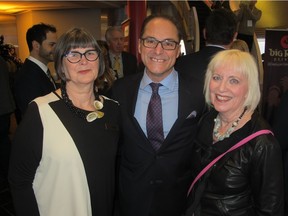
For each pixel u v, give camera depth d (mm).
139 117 1661
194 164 1455
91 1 7723
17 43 10242
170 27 1572
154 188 1626
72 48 1281
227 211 1245
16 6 8211
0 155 3289
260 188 1198
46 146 1254
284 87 4566
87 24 9219
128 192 1674
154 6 8516
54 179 1273
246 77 1279
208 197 1299
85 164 1307
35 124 1252
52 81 2695
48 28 2617
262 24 9000
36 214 1303
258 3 8852
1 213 2771
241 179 1229
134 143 1613
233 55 1306
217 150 1294
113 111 1532
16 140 1260
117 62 4125
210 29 2305
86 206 1324
